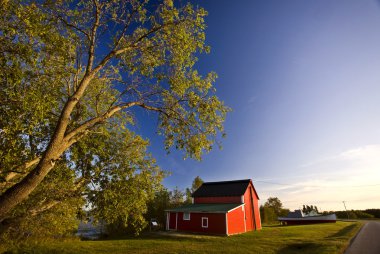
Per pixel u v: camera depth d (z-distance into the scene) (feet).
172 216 116.67
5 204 20.56
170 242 75.05
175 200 155.43
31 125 23.79
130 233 113.19
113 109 30.91
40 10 26.53
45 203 34.45
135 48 31.63
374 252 49.65
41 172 22.07
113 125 42.27
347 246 57.21
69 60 29.30
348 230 99.04
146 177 42.32
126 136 45.03
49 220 47.09
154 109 34.06
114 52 29.37
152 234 101.19
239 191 121.70
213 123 33.27
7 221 30.50
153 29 31.37
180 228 111.34
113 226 112.98
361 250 52.08
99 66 27.99
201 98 33.14
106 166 39.93
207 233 100.94
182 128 34.09
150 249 62.49
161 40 32.71
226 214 98.27
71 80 34.45
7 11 22.00
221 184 136.87
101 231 126.82
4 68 21.93
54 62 27.55
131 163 42.68
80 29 29.04
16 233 56.85
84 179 37.58
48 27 24.17
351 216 267.39
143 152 45.06
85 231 132.67
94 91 38.96
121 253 57.82
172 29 31.89
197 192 138.72
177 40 31.76
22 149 28.25
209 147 33.63
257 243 66.95
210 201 128.57
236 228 103.24
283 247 59.67
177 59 33.32
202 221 104.22
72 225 58.44
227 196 122.83
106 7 30.40
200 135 33.55
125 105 31.99
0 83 23.00
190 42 32.04
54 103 26.00
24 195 21.30
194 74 33.65
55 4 28.22
